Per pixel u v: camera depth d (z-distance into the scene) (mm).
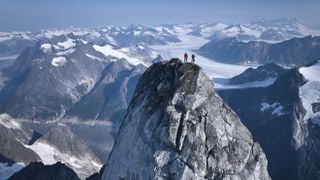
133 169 124938
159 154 119000
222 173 117812
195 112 120312
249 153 122188
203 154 117375
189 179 115750
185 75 124062
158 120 122438
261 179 123062
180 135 117688
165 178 117750
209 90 124375
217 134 120312
